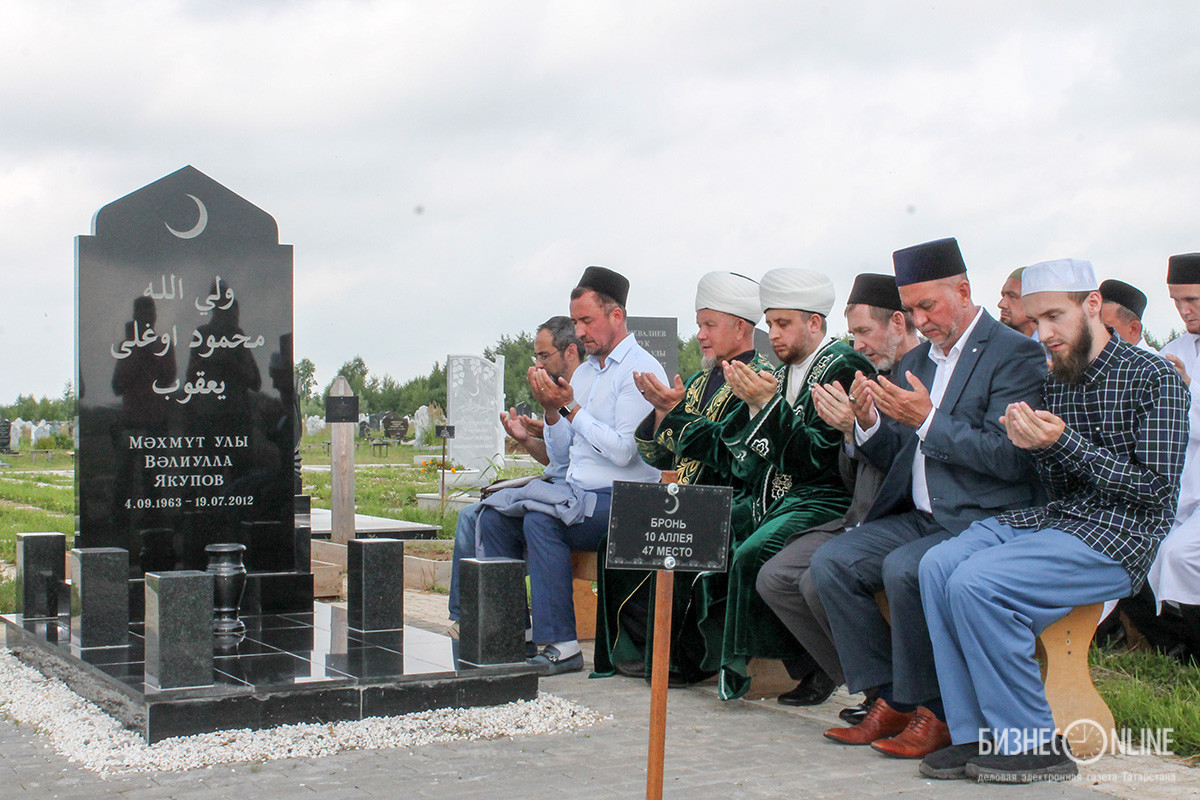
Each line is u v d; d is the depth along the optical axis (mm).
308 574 7188
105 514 6727
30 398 63969
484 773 4406
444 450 20781
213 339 6988
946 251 4906
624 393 6512
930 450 4758
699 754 4703
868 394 5062
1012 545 4453
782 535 5480
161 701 4734
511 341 48219
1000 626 4305
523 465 25562
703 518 3803
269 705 4922
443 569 10070
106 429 6730
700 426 5750
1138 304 7320
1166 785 4223
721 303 6234
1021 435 4430
